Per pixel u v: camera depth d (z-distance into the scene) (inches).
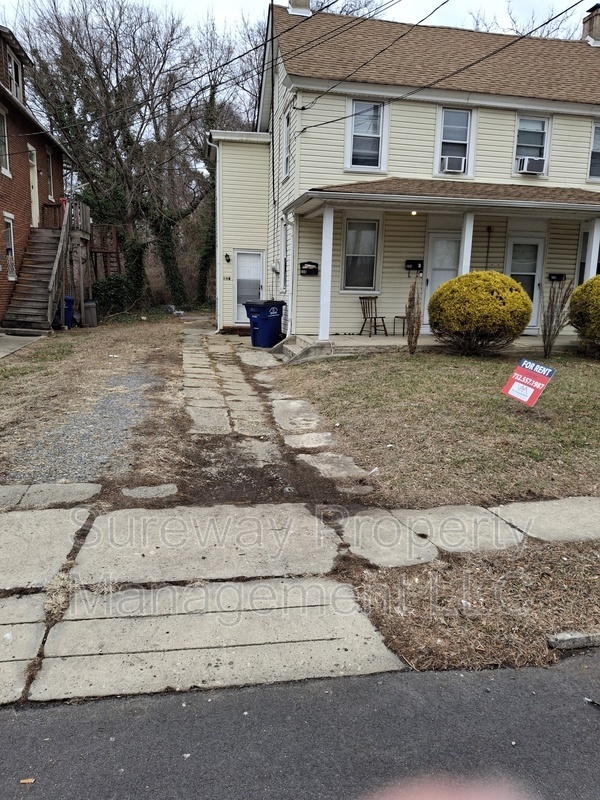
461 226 509.7
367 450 229.6
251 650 111.4
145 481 192.4
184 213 978.7
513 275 529.0
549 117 519.2
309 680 104.3
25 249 684.1
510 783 82.9
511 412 263.3
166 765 85.1
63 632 114.5
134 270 920.9
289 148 516.1
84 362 422.6
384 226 499.8
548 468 207.9
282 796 80.0
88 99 917.8
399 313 512.4
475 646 114.8
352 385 327.9
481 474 201.9
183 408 293.6
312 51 500.7
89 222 781.9
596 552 151.3
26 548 146.0
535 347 446.0
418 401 282.2
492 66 537.3
